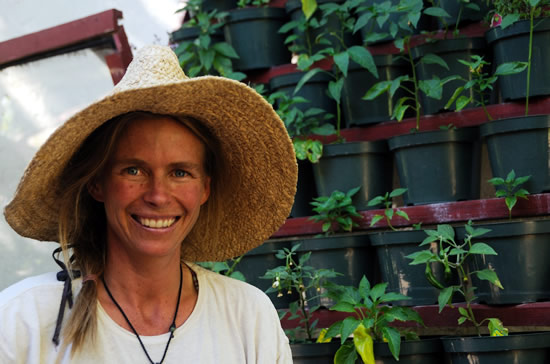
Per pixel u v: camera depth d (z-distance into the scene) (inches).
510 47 115.3
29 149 127.4
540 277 102.0
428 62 120.1
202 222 70.9
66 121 56.1
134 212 59.9
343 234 121.6
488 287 104.3
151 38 146.9
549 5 115.1
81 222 64.5
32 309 60.0
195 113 61.0
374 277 118.9
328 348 103.8
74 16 136.9
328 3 134.0
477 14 125.8
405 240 108.5
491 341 94.6
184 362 62.2
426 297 108.4
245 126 64.1
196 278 65.9
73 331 58.9
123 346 60.9
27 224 65.0
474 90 121.7
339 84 124.7
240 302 66.5
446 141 113.8
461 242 107.7
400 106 121.8
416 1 121.4
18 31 133.7
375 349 100.3
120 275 62.4
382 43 130.1
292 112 126.0
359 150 120.5
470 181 116.0
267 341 66.1
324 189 122.8
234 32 140.6
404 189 115.3
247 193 70.1
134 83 59.5
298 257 119.6
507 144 109.3
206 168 66.2
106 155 59.1
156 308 63.1
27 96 127.3
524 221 101.3
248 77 141.9
